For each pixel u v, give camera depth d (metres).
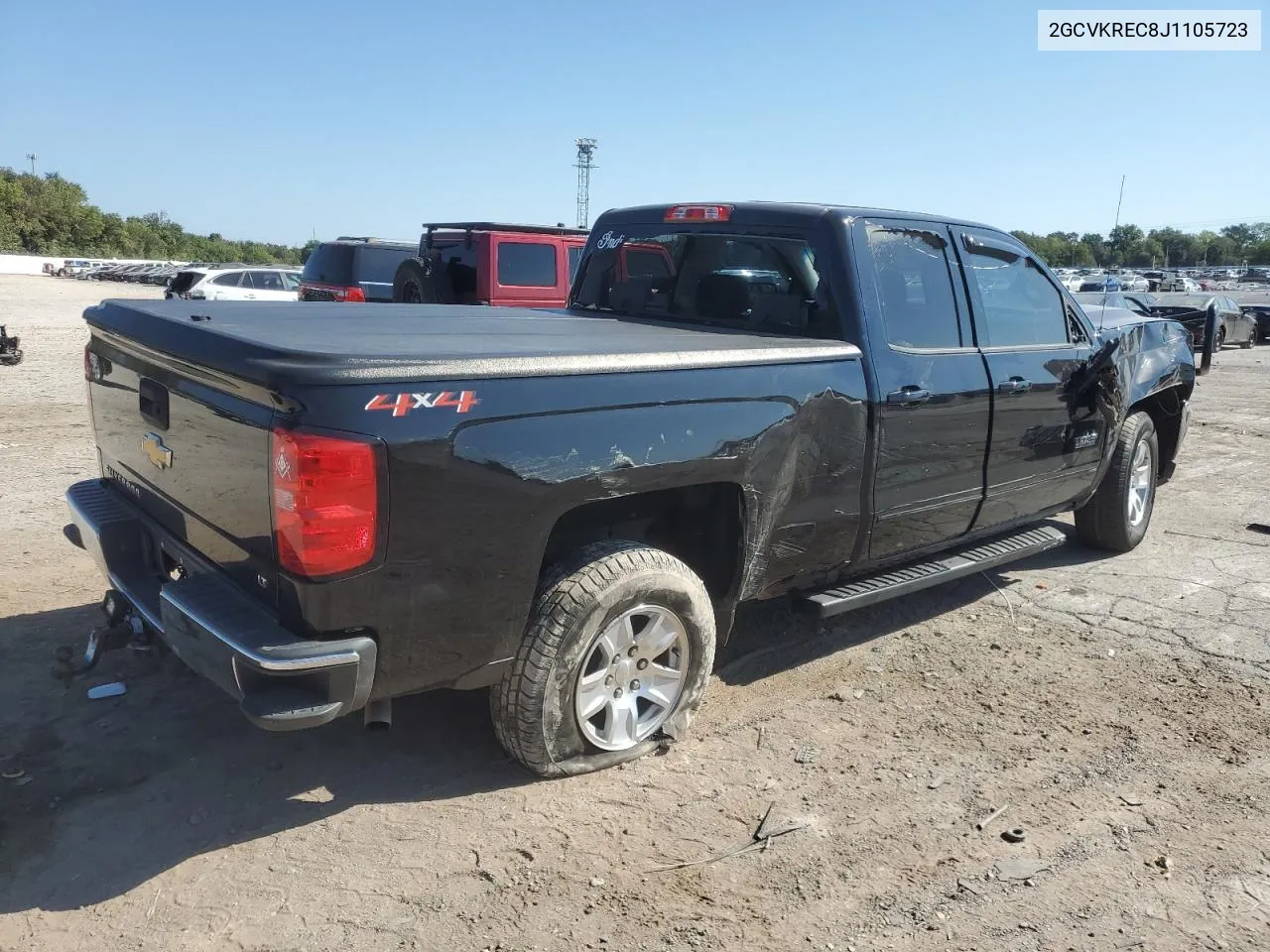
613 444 3.22
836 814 3.39
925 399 4.28
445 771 3.58
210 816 3.24
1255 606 5.54
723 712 4.14
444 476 2.86
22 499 6.84
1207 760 3.83
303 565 2.70
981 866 3.13
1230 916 2.91
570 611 3.28
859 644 4.95
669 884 2.99
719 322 4.65
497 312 5.14
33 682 4.07
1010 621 5.30
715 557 3.89
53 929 2.70
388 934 2.74
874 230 4.31
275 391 2.68
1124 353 5.78
